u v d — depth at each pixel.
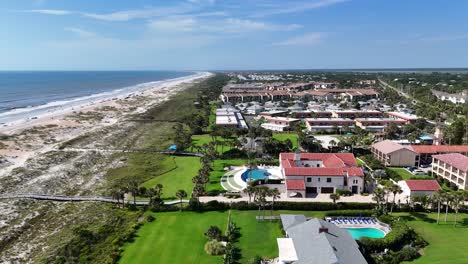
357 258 55.25
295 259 56.03
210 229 69.44
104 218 79.50
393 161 120.19
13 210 82.56
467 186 96.56
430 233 72.31
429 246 66.88
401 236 67.00
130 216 80.25
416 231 73.06
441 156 109.50
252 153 128.88
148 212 82.88
